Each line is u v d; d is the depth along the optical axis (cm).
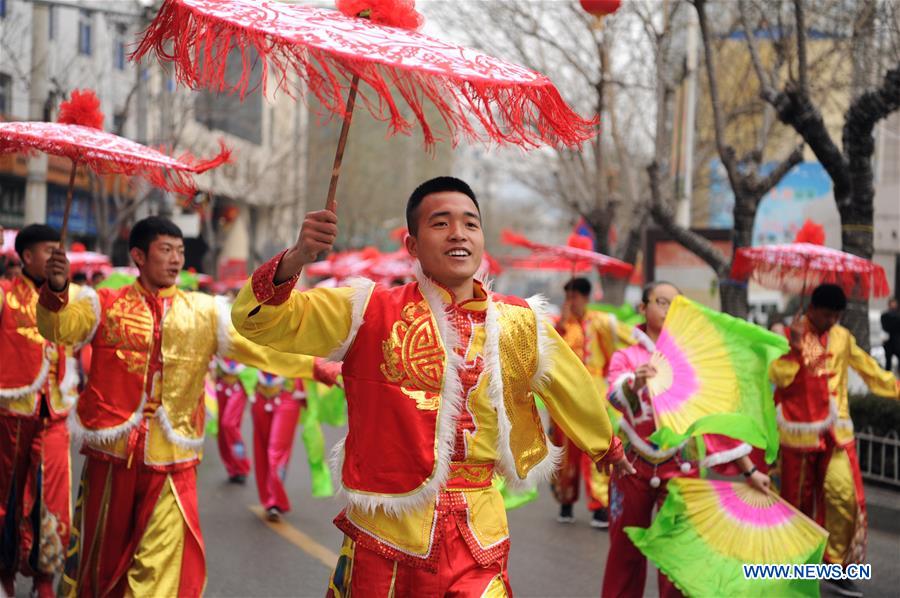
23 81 1516
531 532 760
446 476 292
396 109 239
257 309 280
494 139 262
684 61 1288
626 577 502
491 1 1417
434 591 291
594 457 334
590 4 683
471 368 299
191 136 2450
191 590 448
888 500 789
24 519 538
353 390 299
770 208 2359
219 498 854
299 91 276
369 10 269
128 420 442
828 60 1095
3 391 534
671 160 1513
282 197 3002
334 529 744
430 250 299
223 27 238
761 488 489
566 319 827
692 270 1466
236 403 916
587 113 1623
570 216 2406
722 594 470
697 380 509
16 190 2142
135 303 453
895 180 2008
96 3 1800
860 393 916
